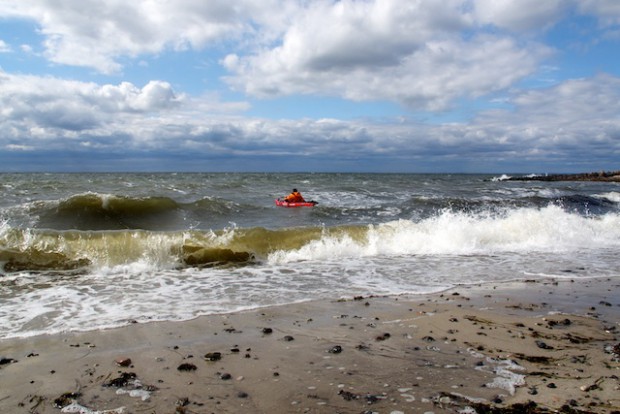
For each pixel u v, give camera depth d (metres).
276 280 8.70
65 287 7.94
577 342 5.32
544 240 13.15
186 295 7.50
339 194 27.58
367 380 4.23
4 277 8.59
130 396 3.90
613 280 8.90
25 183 28.52
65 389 4.03
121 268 9.33
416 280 8.77
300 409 3.67
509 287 8.22
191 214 17.45
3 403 3.76
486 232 13.04
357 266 10.02
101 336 5.45
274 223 16.31
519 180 69.44
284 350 5.02
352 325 5.94
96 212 16.06
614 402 3.77
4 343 5.17
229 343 5.24
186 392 3.98
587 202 25.17
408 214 19.08
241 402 3.79
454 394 3.93
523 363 4.67
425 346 5.16
